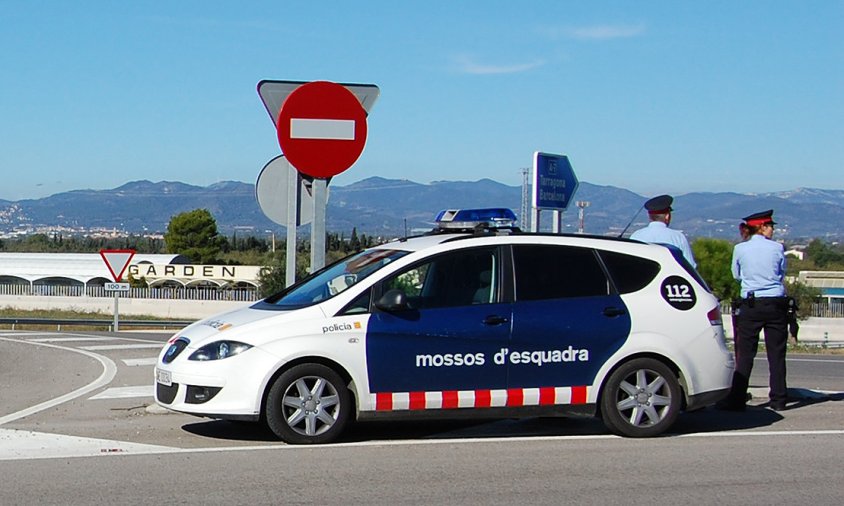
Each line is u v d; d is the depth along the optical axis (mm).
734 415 10086
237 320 8289
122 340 20531
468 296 8375
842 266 75500
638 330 8578
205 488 6664
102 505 6223
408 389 8148
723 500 6488
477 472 7219
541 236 8703
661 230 10055
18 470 7203
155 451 7883
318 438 8102
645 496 6562
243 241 101188
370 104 10141
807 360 18312
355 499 6402
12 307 55844
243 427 9008
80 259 66438
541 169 13398
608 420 8547
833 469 7441
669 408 8641
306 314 8094
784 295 10219
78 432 8820
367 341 8070
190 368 8008
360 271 8523
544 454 7895
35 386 12789
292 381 7996
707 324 8781
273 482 6840
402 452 7910
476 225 9133
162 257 68000
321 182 9969
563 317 8445
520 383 8359
